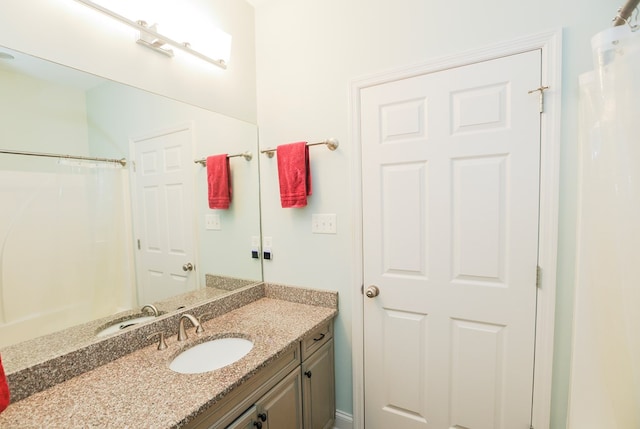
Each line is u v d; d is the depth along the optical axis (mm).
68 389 973
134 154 1341
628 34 875
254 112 1922
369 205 1590
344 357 1733
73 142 1142
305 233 1799
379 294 1596
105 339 1141
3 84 964
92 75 1181
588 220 1050
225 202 1753
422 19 1415
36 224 1051
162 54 1430
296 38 1770
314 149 1734
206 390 958
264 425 1180
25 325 1015
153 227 1423
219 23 1676
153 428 791
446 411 1469
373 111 1549
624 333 943
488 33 1284
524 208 1261
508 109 1267
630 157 888
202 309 1544
